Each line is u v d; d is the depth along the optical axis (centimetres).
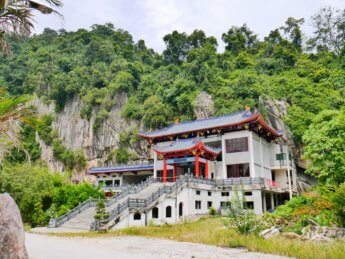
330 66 7662
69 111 8075
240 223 1852
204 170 4050
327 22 9394
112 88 7806
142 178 5506
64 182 4250
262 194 3506
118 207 2659
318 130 3022
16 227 948
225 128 4075
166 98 7362
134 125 7125
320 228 1816
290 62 8069
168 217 3045
